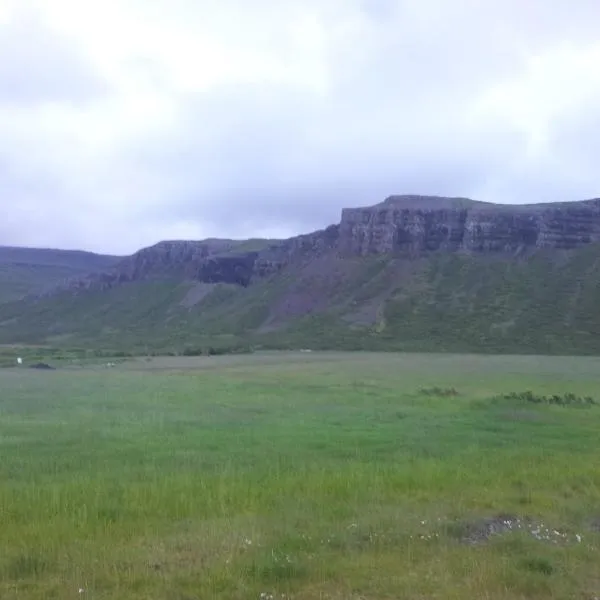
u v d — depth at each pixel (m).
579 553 11.30
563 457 21.34
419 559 10.88
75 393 46.97
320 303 197.00
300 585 9.66
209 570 10.10
